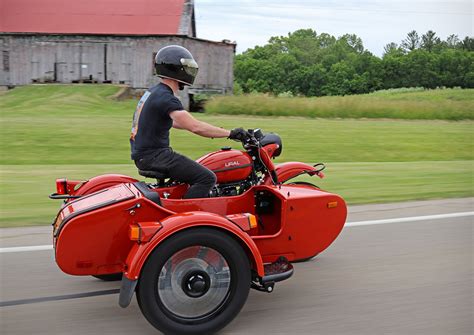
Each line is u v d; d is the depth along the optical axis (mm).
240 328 3836
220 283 3734
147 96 4230
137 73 30750
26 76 31016
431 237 6129
